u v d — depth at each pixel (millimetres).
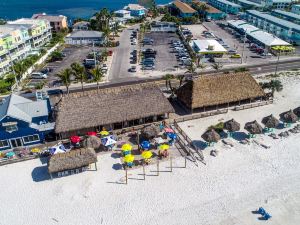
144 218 36844
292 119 54156
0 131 47875
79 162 43281
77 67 66312
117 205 38781
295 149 49469
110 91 54188
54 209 38375
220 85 60719
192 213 37500
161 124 55531
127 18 147875
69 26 138500
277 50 96875
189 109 60469
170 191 40906
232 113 60375
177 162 46469
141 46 107250
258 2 178375
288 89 71375
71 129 50094
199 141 51469
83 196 40312
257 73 81125
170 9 172750
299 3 171625
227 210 37969
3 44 84250
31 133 49875
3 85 74562
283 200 39438
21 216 37438
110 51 98312
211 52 92625
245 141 51344
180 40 114188
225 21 147500
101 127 53406
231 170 44719
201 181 42625
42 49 100312
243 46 104500
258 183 42281
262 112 60781
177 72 82188
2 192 41156
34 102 54094
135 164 46062
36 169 45469
